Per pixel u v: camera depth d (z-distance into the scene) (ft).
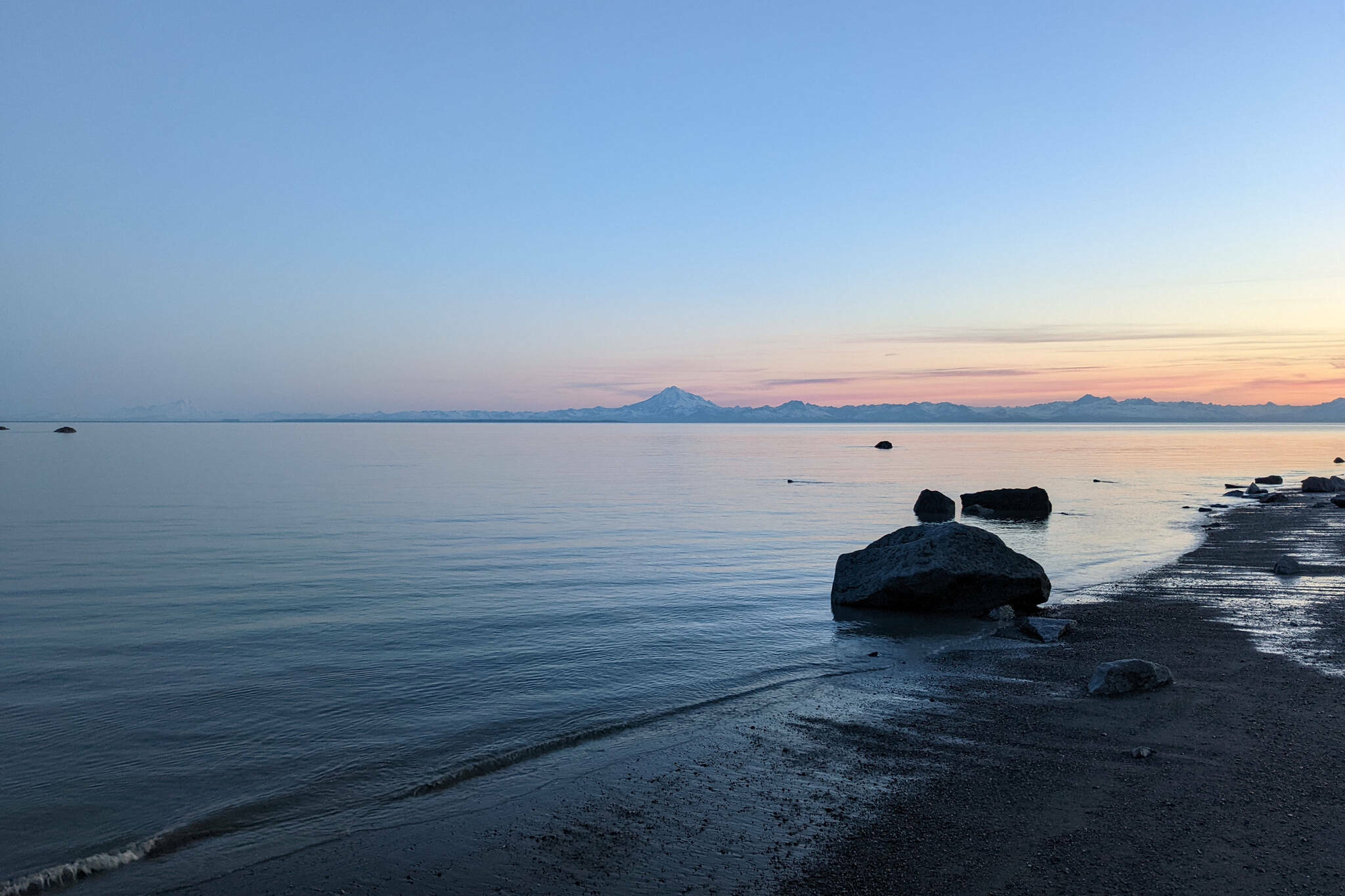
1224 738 33.81
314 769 32.58
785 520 123.44
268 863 25.45
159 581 73.00
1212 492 165.48
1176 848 24.80
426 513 132.16
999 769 31.58
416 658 48.70
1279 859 23.95
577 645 52.01
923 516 126.62
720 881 23.91
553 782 31.35
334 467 264.11
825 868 24.48
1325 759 31.32
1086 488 178.19
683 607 63.41
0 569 78.95
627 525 116.37
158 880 24.53
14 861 25.70
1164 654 47.42
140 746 34.99
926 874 23.98
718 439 655.76
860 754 33.60
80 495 161.99
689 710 39.65
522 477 222.28
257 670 46.06
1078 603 63.21
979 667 46.47
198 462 289.94
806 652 50.44
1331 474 215.72
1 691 42.29
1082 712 37.88
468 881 24.18
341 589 69.41
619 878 24.21
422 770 32.48
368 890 23.75
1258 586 67.87
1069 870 23.81
